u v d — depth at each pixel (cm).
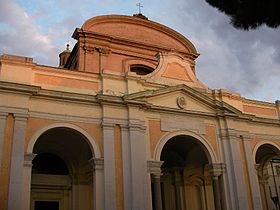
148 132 1930
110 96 1853
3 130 1595
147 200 1784
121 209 1711
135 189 1747
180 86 2077
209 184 2409
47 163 2125
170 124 2000
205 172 2414
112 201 1697
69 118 1767
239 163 2094
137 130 1864
